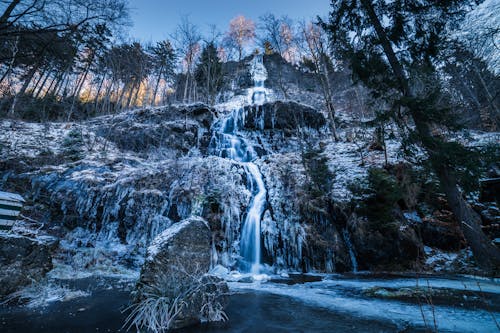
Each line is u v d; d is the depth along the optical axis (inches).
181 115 737.0
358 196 354.0
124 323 116.3
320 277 274.4
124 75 1039.6
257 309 149.6
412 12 319.6
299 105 725.9
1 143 455.2
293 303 163.9
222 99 1257.4
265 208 397.7
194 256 147.6
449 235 326.6
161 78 1262.3
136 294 133.8
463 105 587.8
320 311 145.3
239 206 385.7
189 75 1209.4
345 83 913.5
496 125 687.1
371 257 310.7
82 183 383.6
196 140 693.9
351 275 282.8
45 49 254.1
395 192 321.4
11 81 625.6
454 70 649.0
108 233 340.2
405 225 326.0
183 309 119.5
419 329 113.3
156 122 705.0
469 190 253.4
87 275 241.3
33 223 328.8
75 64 855.1
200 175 425.4
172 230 152.9
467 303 156.7
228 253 328.5
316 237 333.1
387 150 470.3
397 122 280.5
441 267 292.2
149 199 364.2
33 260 169.6
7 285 148.1
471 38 376.8
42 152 482.6
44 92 985.5
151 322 110.0
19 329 104.4
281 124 712.4
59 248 287.4
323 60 729.0
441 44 333.1
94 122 738.2
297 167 480.1
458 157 241.1
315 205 370.6
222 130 761.6
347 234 335.0
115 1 228.5
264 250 344.8
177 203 362.3
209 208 359.3
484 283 215.6
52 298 156.6
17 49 248.8
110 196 367.2
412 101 266.7
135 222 343.9
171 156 573.9
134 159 520.1
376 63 308.3
